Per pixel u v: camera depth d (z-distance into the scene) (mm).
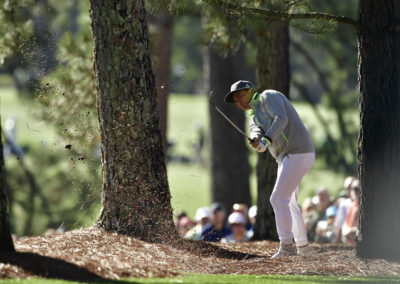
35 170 51594
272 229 33344
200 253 23625
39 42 34469
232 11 24844
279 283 17875
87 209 27141
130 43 24375
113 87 24328
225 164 56125
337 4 55031
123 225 24016
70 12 47750
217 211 34031
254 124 23656
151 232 24047
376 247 23688
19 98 40406
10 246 19672
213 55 55344
